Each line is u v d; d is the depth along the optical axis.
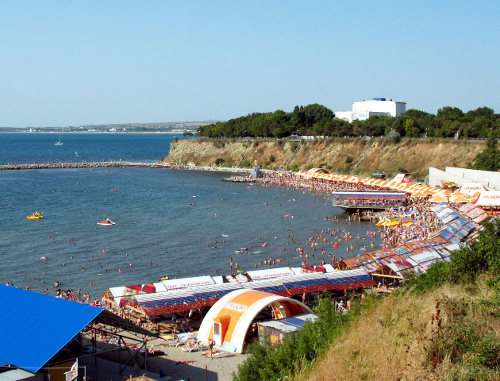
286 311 54.75
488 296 37.66
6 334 40.84
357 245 103.50
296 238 109.12
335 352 34.91
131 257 91.50
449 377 26.91
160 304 57.69
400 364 29.73
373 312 38.91
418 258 74.81
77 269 83.69
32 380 37.06
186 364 46.78
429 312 35.84
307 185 192.88
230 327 50.88
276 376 36.03
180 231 113.94
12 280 77.31
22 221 121.88
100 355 48.00
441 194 129.25
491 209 121.81
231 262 89.75
